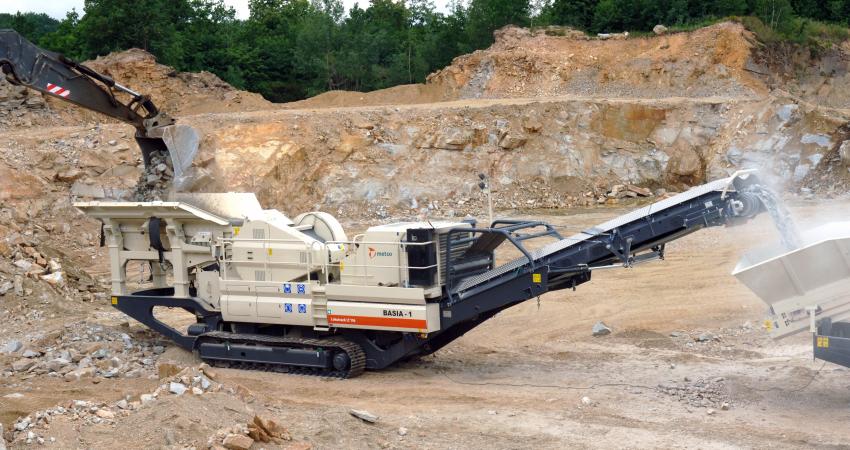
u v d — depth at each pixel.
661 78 41.47
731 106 36.12
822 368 12.26
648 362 13.27
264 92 58.09
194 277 14.66
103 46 50.34
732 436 9.55
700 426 9.93
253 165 30.89
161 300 14.16
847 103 40.78
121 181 28.23
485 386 12.05
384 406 11.07
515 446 9.41
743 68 40.91
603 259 11.95
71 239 25.36
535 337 15.39
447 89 45.66
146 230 14.19
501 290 12.01
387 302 12.18
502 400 11.23
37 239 22.31
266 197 30.52
